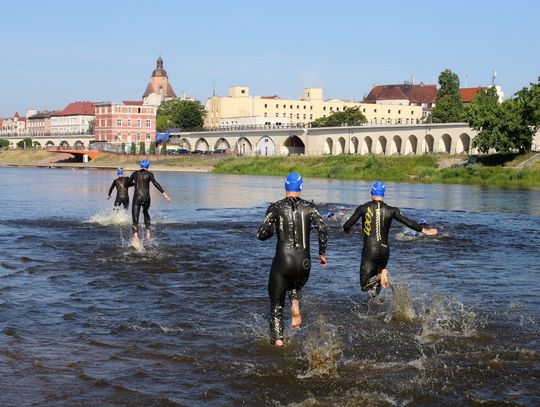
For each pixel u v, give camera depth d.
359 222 24.97
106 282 12.77
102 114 153.38
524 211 32.12
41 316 10.16
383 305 11.08
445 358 8.34
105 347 8.68
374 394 7.15
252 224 24.22
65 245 17.70
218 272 13.99
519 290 12.34
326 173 86.81
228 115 176.50
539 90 76.56
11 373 7.66
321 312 10.61
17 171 104.44
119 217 25.17
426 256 16.67
